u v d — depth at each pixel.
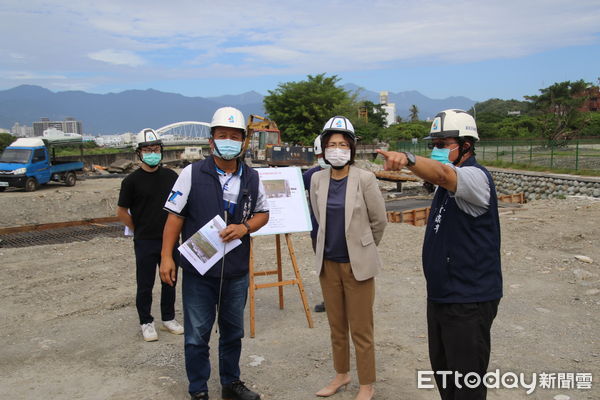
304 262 8.04
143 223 4.73
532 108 74.88
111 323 5.42
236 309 3.57
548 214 12.61
